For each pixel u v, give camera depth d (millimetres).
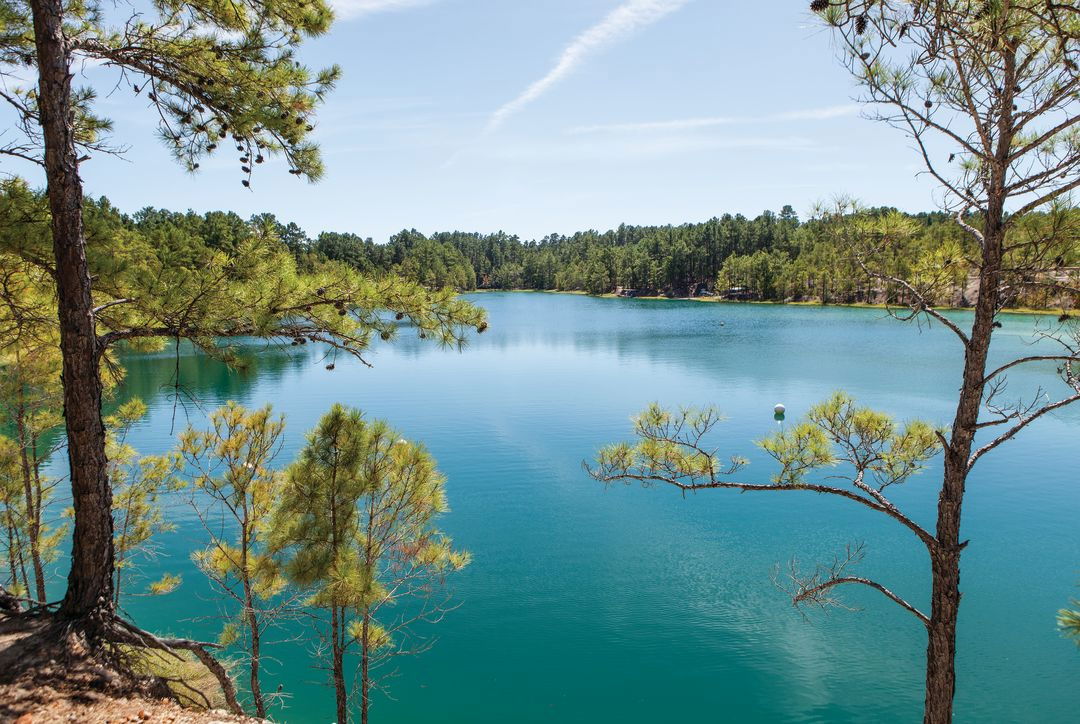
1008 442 26062
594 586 15320
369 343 5926
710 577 15672
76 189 5574
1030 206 5375
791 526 18656
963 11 4062
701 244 158250
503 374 47031
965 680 11359
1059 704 10688
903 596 14484
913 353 52812
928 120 5438
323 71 7043
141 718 5051
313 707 11109
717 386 39625
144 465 10125
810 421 7117
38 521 9750
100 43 6320
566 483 22781
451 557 8852
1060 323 5570
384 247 171750
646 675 11891
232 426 8805
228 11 6551
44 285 6773
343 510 7422
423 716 10852
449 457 26109
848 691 11352
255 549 9453
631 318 98688
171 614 13977
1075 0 3791
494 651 12766
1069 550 16438
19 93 6719
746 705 11070
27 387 9156
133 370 48188
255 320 5551
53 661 5316
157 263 6160
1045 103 5008
